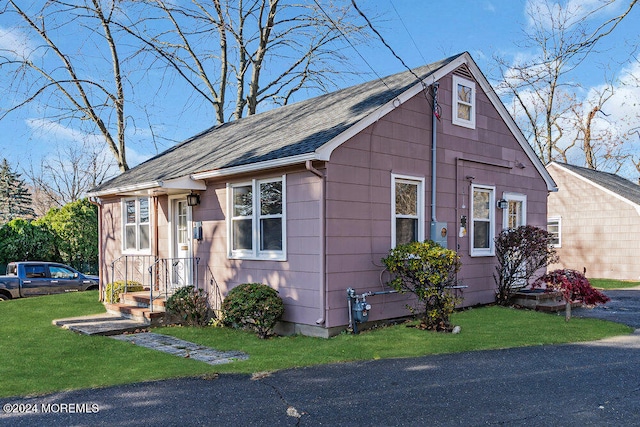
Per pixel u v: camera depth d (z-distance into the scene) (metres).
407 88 9.32
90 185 36.25
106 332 8.72
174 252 11.47
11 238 19.00
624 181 23.83
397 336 7.93
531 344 7.49
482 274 11.05
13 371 6.32
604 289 15.83
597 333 8.29
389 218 8.95
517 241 10.84
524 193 12.36
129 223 13.05
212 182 10.16
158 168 12.55
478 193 11.14
